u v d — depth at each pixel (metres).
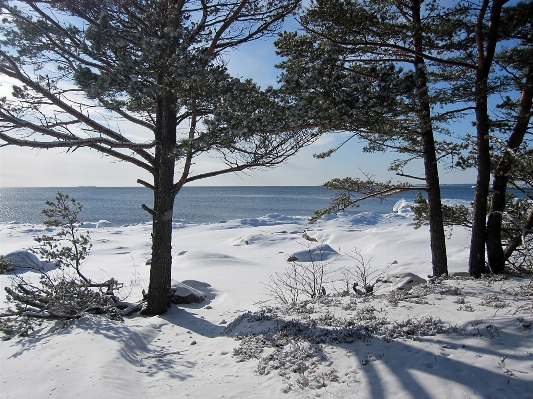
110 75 6.89
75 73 6.79
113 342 5.68
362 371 4.34
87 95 7.40
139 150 8.45
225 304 9.86
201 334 6.92
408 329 5.14
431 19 9.20
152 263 8.55
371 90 6.14
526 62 8.68
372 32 8.71
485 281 7.61
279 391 4.18
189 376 4.80
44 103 7.69
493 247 9.12
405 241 21.47
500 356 4.16
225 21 8.25
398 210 47.69
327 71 6.05
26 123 6.23
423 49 9.38
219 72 6.72
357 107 6.05
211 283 13.15
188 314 8.47
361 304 6.80
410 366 4.25
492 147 9.12
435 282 8.01
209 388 4.38
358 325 5.50
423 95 7.88
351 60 8.91
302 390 4.13
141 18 8.72
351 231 27.17
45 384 4.36
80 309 7.39
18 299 7.21
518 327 4.78
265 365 4.84
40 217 54.03
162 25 7.65
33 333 6.50
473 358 4.21
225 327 7.11
